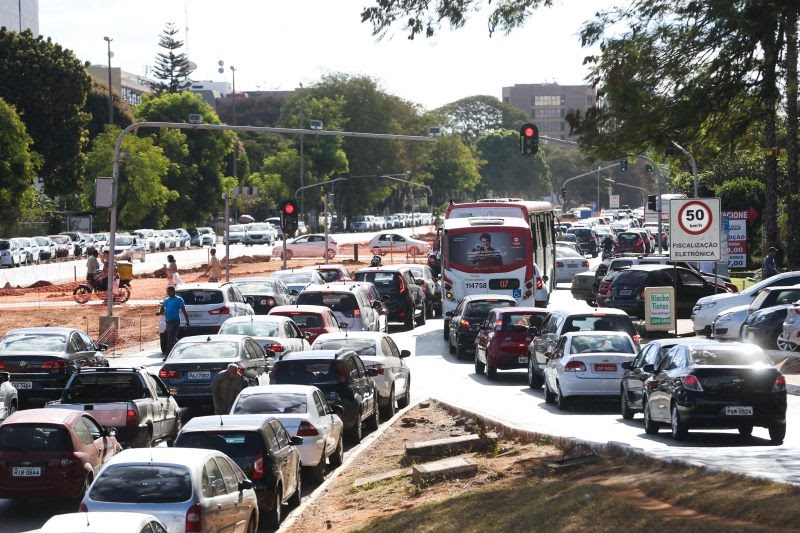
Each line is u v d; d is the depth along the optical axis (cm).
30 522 3809
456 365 8169
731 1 3844
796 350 6756
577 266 15762
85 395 4891
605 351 5631
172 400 5231
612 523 2636
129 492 2897
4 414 5281
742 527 2405
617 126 4153
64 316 11069
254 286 9662
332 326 7644
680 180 17512
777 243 11712
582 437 4591
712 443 4419
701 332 8481
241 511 3191
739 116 4356
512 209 10144
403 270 11138
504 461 4003
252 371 5903
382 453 4903
